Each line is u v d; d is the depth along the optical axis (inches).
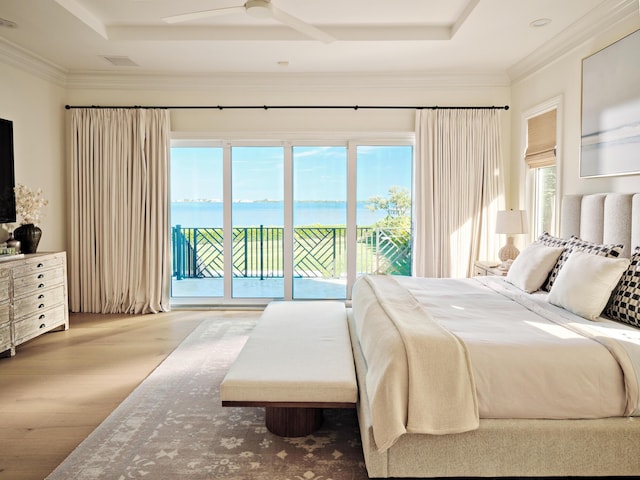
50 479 79.9
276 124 201.9
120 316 194.4
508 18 137.8
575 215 140.3
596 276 98.8
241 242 213.3
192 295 216.2
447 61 179.9
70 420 103.0
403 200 208.4
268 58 175.9
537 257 130.4
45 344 156.7
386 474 75.8
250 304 213.9
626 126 119.6
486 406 75.6
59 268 168.2
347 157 206.8
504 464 75.4
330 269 213.3
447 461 75.4
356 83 198.1
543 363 75.7
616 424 74.9
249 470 82.8
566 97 153.0
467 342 79.1
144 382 123.3
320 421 99.4
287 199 209.2
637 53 115.1
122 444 91.6
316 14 144.9
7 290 140.6
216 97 201.0
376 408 74.5
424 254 199.8
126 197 197.3
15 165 167.3
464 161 197.0
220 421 101.9
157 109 197.0
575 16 136.1
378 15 145.8
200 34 156.3
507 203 203.0
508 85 198.2
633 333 86.6
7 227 167.6
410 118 200.8
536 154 175.2
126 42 158.7
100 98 199.6
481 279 149.6
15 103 166.9
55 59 178.1
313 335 110.6
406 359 75.4
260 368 89.6
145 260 200.7
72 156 195.6
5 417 104.3
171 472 82.1
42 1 127.3
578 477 81.4
